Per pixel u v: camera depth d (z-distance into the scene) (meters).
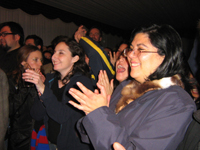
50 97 1.14
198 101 0.98
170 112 0.67
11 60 1.84
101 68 1.67
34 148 1.52
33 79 1.09
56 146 1.33
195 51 1.31
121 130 0.67
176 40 0.78
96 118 0.67
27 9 4.01
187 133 0.73
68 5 4.56
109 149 0.64
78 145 1.21
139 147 0.64
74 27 5.87
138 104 0.82
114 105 1.02
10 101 1.52
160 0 4.52
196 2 4.63
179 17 6.42
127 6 4.97
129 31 8.36
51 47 4.05
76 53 1.40
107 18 6.15
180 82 0.80
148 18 6.40
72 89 0.68
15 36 2.18
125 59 1.34
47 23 4.99
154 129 0.66
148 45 0.79
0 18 3.87
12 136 1.54
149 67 0.79
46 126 1.39
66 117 1.15
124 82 1.18
